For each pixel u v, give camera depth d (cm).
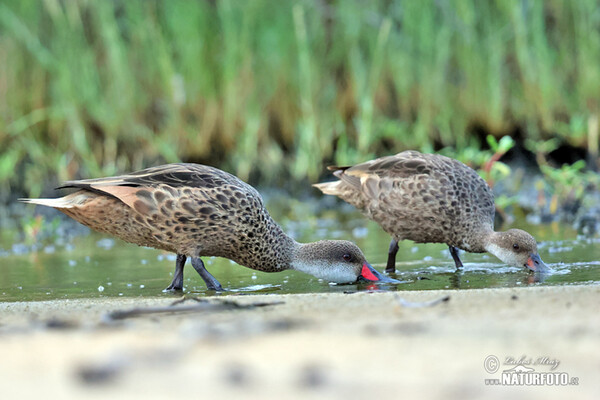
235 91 1845
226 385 417
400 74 1892
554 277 992
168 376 435
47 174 1816
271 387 412
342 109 1931
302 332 542
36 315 712
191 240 1016
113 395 404
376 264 1162
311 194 1839
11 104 1828
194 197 1004
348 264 1046
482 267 1105
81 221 1032
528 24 1917
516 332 529
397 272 1099
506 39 1909
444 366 452
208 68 1864
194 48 1842
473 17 1892
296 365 456
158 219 1000
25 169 1833
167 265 1194
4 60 1823
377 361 462
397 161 1167
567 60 1936
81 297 954
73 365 468
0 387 426
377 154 1909
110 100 1833
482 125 1912
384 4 1916
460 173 1153
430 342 507
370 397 391
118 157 1848
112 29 1809
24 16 1806
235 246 1045
